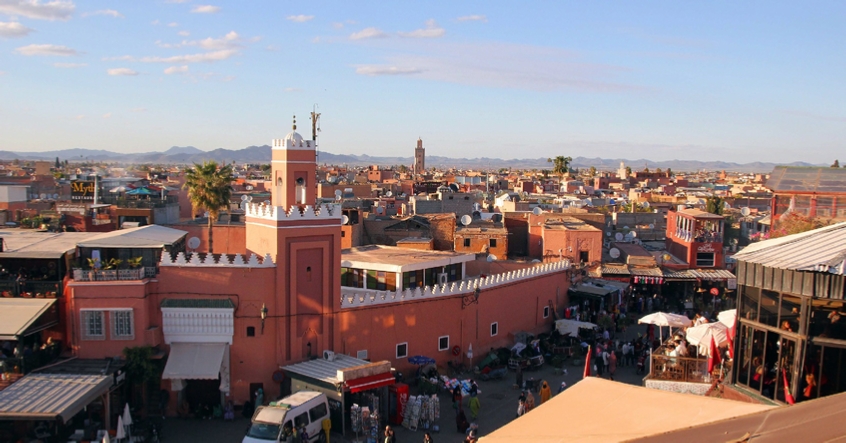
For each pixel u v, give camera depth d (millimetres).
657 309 55281
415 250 49625
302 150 35031
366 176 195375
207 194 50031
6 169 150500
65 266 33938
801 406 11938
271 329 33188
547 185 167625
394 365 37781
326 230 34719
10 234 39000
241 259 33000
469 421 32344
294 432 26859
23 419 24734
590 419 16312
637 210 102312
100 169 193375
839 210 43156
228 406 32375
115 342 31531
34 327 29875
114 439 27266
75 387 27359
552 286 50875
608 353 41031
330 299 34906
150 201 61688
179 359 32094
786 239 24266
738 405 16078
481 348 42500
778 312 22047
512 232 68875
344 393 30891
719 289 58500
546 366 42062
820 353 20688
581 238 59031
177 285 32719
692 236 59031
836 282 20031
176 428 31125
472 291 41688
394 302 37625
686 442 11391
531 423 16625
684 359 27844
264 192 103812
